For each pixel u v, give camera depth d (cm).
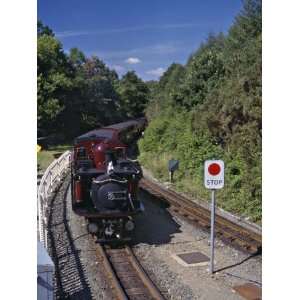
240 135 1595
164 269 873
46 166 2452
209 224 1202
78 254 957
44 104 3950
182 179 1997
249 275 844
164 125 2859
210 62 2811
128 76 7481
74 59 7175
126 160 1061
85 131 4903
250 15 2497
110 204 975
